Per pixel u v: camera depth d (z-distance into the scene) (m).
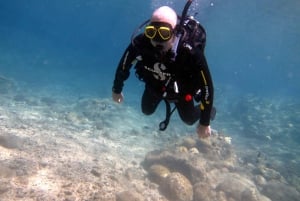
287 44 54.38
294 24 36.00
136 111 20.25
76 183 6.36
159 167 8.93
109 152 10.38
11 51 43.44
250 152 15.66
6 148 7.47
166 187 8.02
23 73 28.61
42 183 6.14
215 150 11.48
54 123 12.80
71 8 85.88
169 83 3.39
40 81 26.38
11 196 5.48
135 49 3.51
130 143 12.77
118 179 7.24
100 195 6.05
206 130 3.51
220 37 76.50
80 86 28.36
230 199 8.62
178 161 9.09
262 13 34.53
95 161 8.34
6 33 73.69
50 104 17.02
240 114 24.23
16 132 9.02
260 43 66.25
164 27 2.98
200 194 8.11
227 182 9.20
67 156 7.95
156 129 16.41
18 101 16.09
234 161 12.25
